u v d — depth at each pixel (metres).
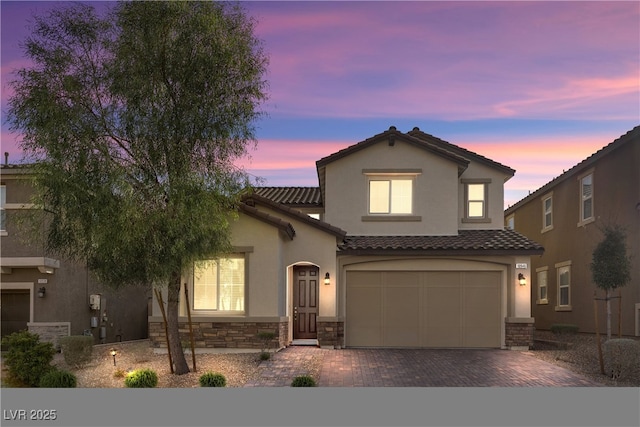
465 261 19.34
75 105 13.16
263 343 17.06
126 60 13.31
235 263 17.69
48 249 14.05
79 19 13.41
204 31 13.55
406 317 19.30
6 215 18.38
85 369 15.09
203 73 13.59
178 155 13.52
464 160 20.36
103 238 12.66
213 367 14.71
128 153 13.63
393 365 15.18
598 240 20.28
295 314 19.73
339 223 20.62
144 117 13.37
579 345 19.27
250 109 14.08
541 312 26.33
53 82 13.18
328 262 18.86
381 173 20.62
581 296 21.81
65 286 19.42
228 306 17.59
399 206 20.80
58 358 17.00
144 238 12.98
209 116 13.76
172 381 13.44
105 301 22.05
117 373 14.01
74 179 12.83
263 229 17.53
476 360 16.08
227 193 14.03
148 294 26.03
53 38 13.34
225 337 17.19
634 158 18.22
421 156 20.69
